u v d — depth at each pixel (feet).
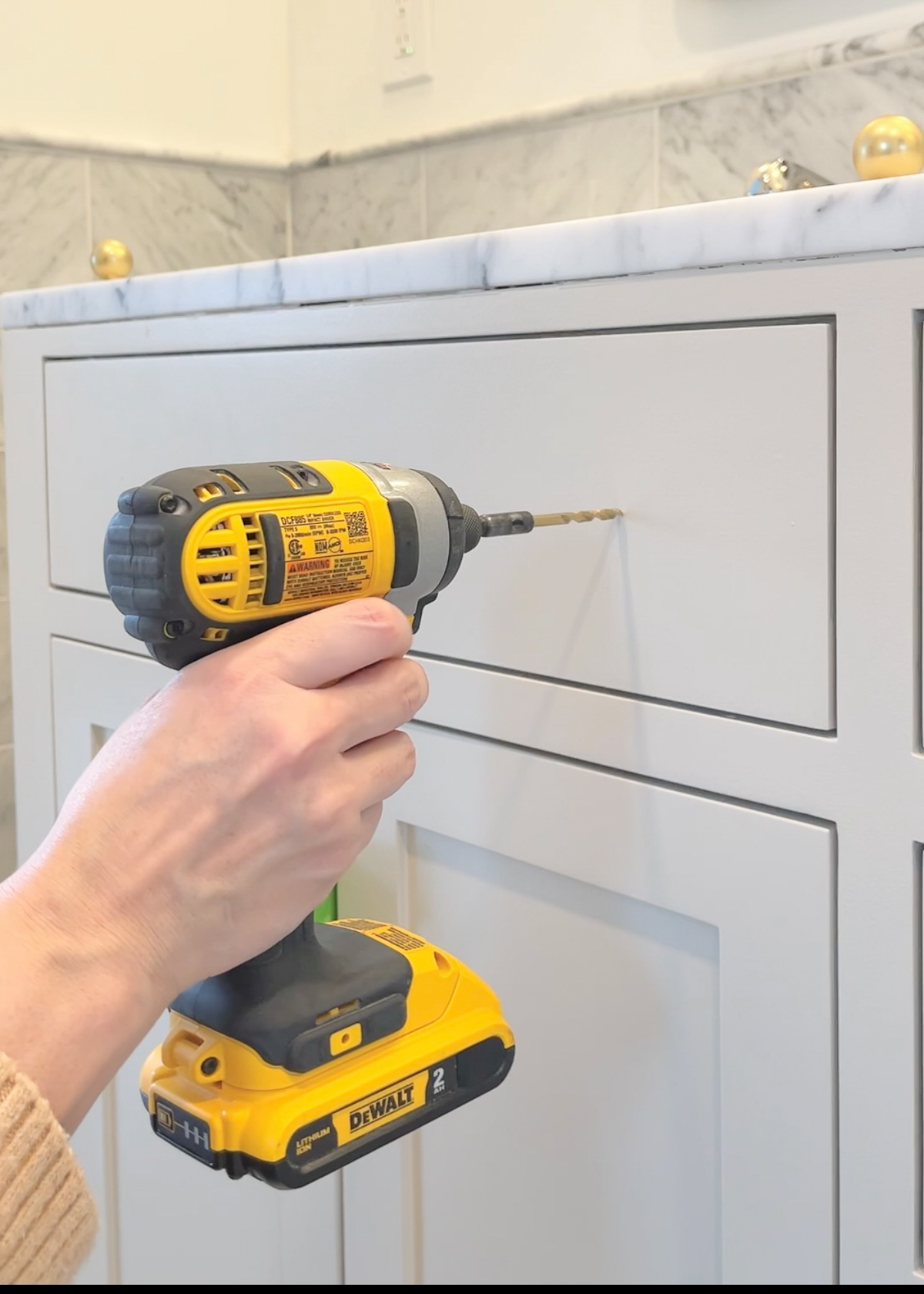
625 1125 2.05
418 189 4.23
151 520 1.46
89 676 3.04
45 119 4.15
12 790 4.45
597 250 1.85
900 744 1.63
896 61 2.95
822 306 1.62
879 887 1.67
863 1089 1.72
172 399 2.70
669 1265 2.02
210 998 1.74
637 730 1.93
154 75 4.38
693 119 3.40
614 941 2.04
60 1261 1.33
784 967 1.78
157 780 1.50
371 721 1.57
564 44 3.71
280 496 1.57
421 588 1.76
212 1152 1.68
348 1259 2.50
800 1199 1.81
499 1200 2.27
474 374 2.07
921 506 1.59
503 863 2.20
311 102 4.61
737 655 1.79
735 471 1.74
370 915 2.44
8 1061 1.31
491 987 2.26
